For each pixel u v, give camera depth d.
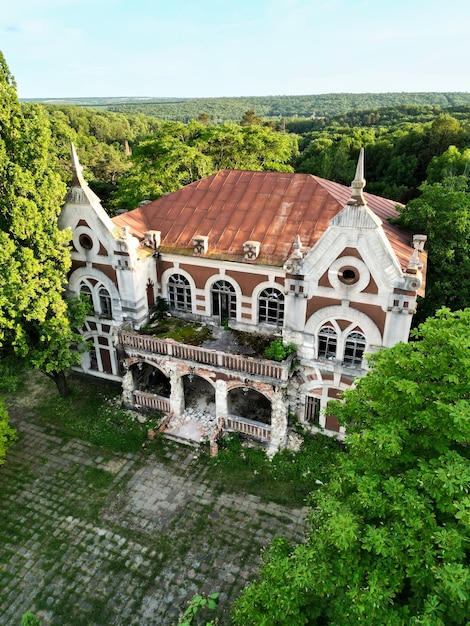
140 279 29.52
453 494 11.55
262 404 31.38
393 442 12.59
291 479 26.02
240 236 28.75
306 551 13.16
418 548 11.18
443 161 67.19
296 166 109.25
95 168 98.06
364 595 11.02
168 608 20.06
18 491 25.91
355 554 12.14
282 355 25.94
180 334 29.81
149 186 52.81
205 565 21.75
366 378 15.82
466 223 29.89
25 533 23.53
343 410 17.38
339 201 28.31
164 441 29.00
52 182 25.83
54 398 33.34
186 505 24.78
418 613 10.96
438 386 13.66
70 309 29.28
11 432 25.97
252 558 21.98
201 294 30.31
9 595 20.72
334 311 24.62
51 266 27.19
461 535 10.67
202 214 30.88
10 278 24.19
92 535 23.34
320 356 26.66
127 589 20.86
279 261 26.70
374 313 23.81
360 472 14.44
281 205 29.31
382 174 91.00
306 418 28.69
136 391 31.14
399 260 24.75
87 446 29.02
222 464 27.17
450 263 31.77
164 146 53.84
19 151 24.84
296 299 25.14
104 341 32.56
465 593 9.59
